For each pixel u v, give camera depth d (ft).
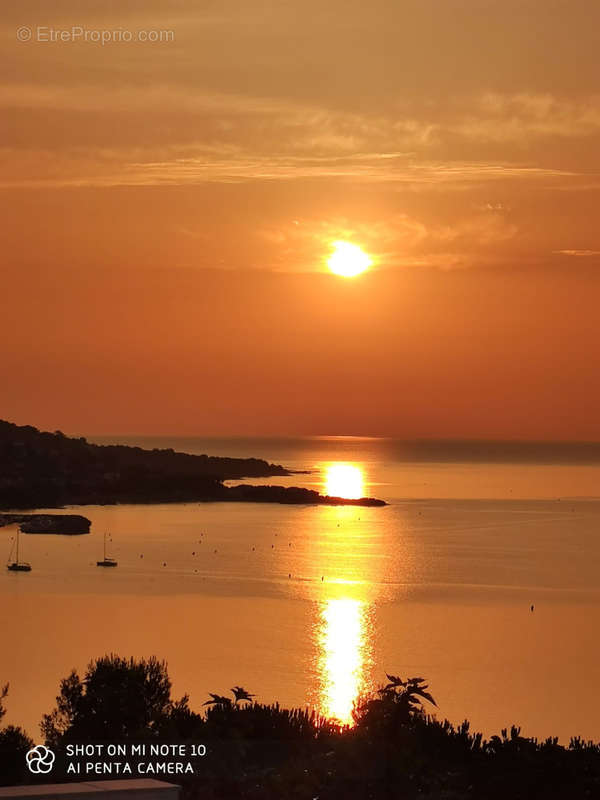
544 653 370.73
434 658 357.41
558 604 517.14
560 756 89.04
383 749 87.81
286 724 97.71
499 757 89.92
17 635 415.64
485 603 518.37
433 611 490.08
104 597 548.72
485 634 418.72
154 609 500.74
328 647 381.40
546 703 269.44
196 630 430.20
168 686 112.98
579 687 296.92
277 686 296.51
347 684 302.66
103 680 109.60
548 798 81.51
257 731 96.12
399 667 336.90
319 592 560.20
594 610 497.46
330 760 87.56
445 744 93.81
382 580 607.78
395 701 98.07
